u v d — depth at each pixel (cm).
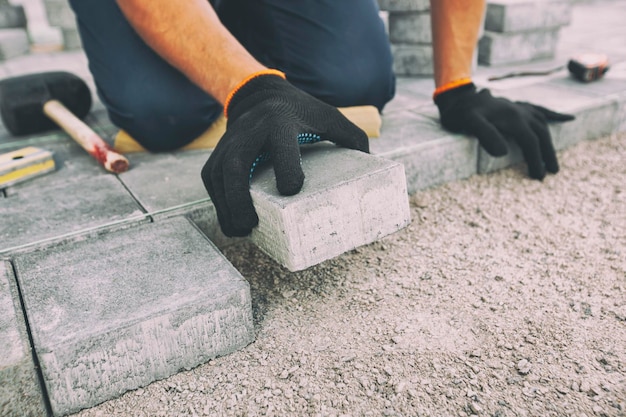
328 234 116
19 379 102
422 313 133
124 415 109
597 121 231
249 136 122
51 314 114
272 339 128
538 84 261
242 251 163
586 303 134
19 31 454
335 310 136
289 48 191
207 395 113
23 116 221
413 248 162
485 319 130
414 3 278
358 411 107
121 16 181
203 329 119
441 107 202
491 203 185
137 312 113
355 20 189
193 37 141
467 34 194
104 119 249
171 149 203
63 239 142
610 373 112
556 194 189
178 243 140
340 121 137
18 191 173
